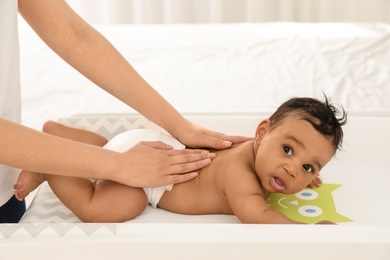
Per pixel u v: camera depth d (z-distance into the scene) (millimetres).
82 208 1131
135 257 848
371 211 1191
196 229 878
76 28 1144
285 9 3113
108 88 1199
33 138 948
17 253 846
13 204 1207
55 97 1904
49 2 1111
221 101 1828
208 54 2158
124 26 2434
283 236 850
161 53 2174
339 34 2342
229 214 1195
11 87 1103
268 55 2146
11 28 1047
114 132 1350
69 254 849
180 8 3117
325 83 1938
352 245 837
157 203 1196
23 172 1142
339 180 1304
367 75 1994
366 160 1369
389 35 2318
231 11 3143
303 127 1154
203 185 1182
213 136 1265
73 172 995
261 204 1118
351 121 1361
